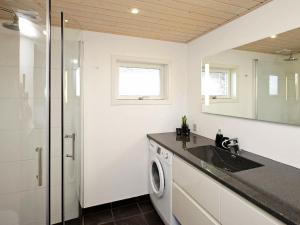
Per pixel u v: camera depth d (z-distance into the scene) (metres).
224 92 1.96
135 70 2.49
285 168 1.31
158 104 2.50
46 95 1.46
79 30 1.89
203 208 1.35
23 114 1.72
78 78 1.91
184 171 1.57
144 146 2.45
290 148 1.36
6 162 1.73
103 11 1.67
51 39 1.56
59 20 1.66
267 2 1.50
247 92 1.69
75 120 1.85
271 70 1.48
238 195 1.03
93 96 2.19
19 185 1.74
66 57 1.67
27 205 1.74
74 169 1.83
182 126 2.44
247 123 1.71
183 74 2.61
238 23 1.78
